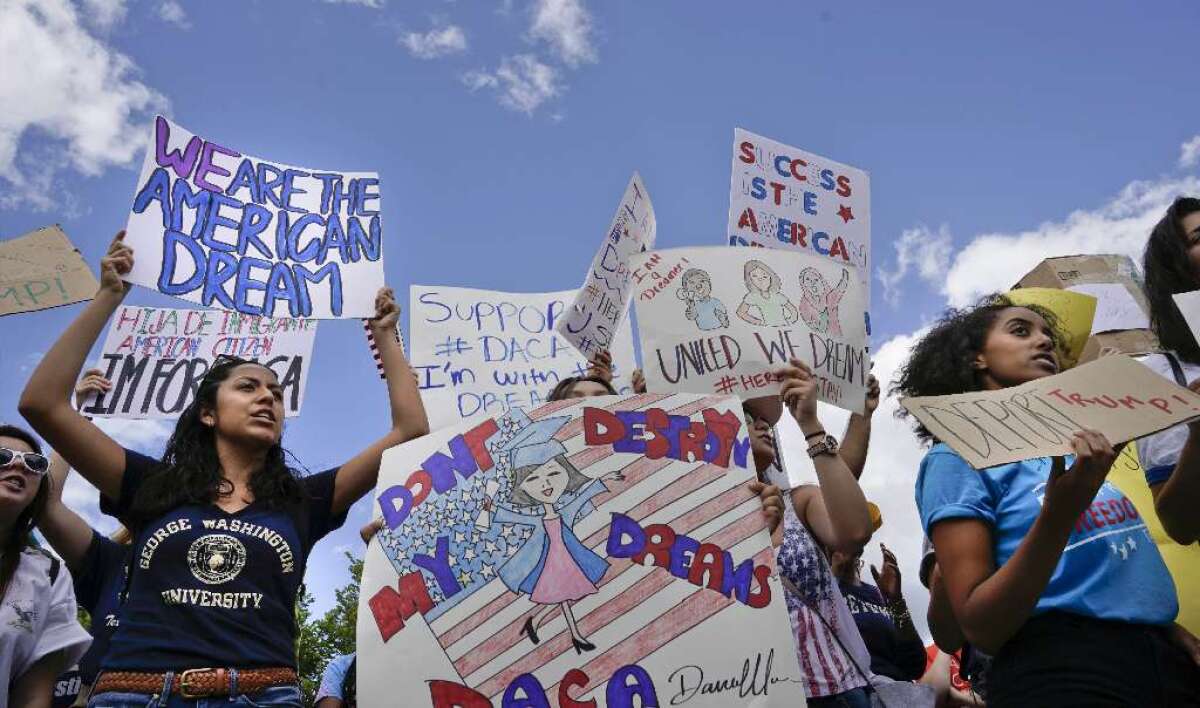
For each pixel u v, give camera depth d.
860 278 4.97
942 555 2.71
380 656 2.91
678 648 2.88
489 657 2.89
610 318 4.73
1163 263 3.74
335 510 3.60
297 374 4.95
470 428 3.26
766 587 2.96
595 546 3.03
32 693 3.62
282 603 3.17
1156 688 2.51
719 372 3.83
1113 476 3.24
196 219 4.14
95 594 4.03
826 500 3.52
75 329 3.60
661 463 3.16
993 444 2.39
